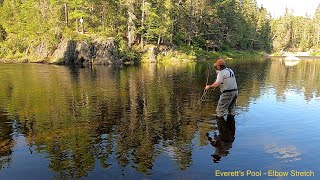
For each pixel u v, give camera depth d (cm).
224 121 963
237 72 2862
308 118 1007
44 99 1345
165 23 5491
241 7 9381
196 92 1541
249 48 9150
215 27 7369
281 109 1142
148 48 5209
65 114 1062
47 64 3994
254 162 637
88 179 564
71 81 2022
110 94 1477
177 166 616
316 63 4759
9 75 2425
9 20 6569
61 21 5206
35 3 5797
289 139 790
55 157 673
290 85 1855
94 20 5475
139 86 1775
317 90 1644
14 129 891
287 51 10444
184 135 819
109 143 759
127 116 1032
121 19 5306
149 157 665
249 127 895
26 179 571
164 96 1421
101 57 4334
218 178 565
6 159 666
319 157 668
